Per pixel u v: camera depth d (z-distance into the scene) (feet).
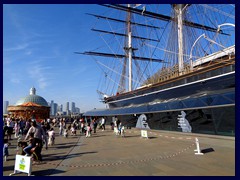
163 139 57.52
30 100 258.37
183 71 91.50
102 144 51.47
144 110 94.68
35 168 28.25
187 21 124.47
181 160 31.17
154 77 130.72
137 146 46.26
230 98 53.62
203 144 45.80
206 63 80.48
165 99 88.79
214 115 58.70
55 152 40.96
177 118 73.77
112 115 131.03
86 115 173.58
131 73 154.92
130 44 157.28
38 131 32.40
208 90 67.10
